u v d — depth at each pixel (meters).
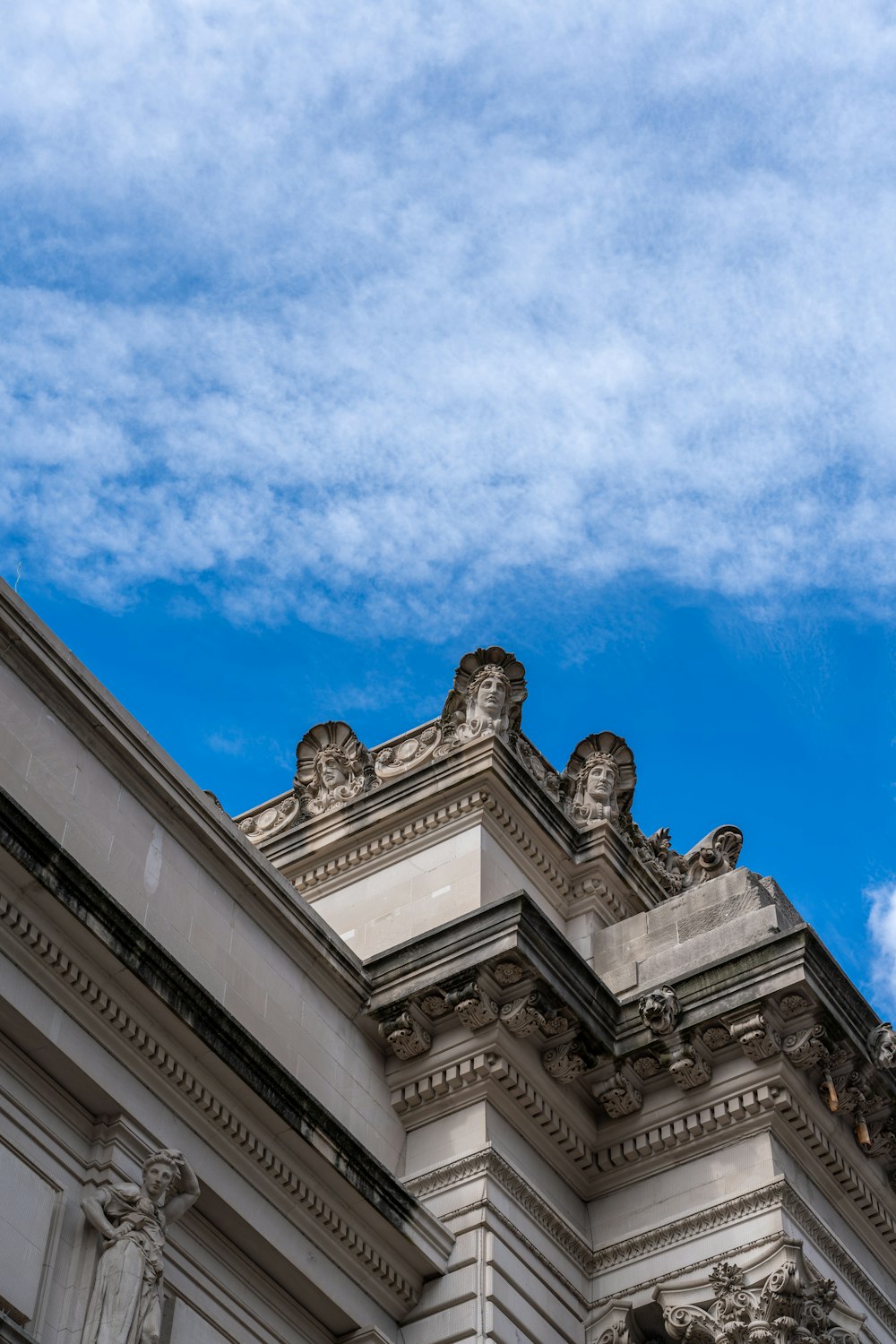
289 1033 31.61
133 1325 24.83
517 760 38.09
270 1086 28.75
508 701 39.16
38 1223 25.41
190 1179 26.91
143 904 29.70
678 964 35.22
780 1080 32.56
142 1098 27.41
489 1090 32.47
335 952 33.16
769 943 33.06
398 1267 30.48
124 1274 25.14
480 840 37.03
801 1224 32.06
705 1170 32.72
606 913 38.78
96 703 30.00
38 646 29.31
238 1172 28.66
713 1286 31.20
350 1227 29.89
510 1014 32.34
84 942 26.84
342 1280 29.81
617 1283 32.31
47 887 26.31
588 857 38.88
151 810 30.70
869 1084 33.47
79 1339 24.75
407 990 33.00
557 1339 31.36
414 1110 33.00
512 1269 31.11
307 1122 29.20
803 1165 33.00
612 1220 33.12
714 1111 32.88
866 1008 33.91
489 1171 31.64
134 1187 26.14
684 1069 32.91
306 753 40.56
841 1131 33.34
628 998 33.81
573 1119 33.38
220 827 31.75
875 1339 32.78
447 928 33.19
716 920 35.59
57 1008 26.66
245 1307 28.36
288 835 39.19
